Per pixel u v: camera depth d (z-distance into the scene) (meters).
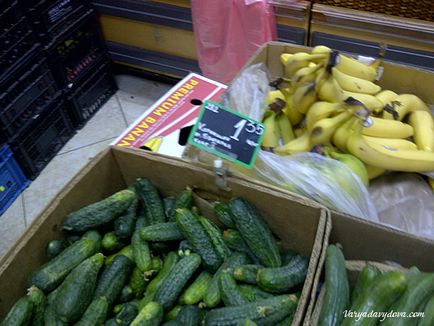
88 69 2.49
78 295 0.87
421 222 1.08
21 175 2.22
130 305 0.94
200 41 2.06
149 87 2.81
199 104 1.50
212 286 0.93
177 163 1.08
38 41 2.13
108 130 2.54
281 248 1.09
